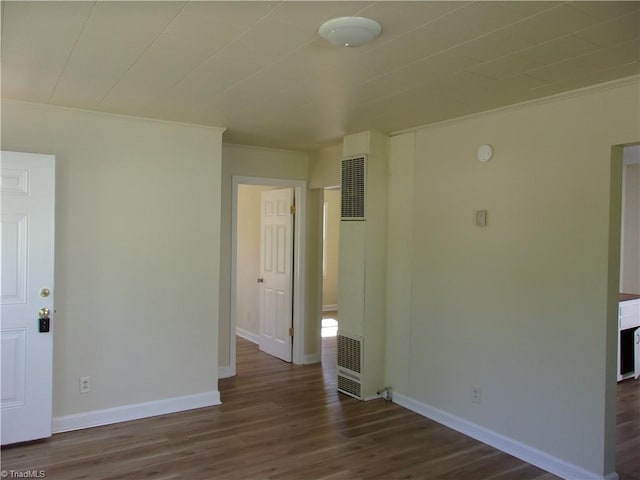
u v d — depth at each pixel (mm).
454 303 3771
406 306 4219
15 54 2506
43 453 3240
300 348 5574
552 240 3107
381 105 3377
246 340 6699
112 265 3777
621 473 3047
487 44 2281
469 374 3648
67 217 3598
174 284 4043
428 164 4016
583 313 2949
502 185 3416
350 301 4488
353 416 4004
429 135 4008
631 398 4414
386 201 4406
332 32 2102
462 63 2533
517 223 3312
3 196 3254
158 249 3967
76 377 3652
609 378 2879
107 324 3768
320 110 3543
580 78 2746
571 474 2996
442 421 3852
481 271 3559
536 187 3199
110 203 3762
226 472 3037
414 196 4145
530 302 3232
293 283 5660
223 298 5066
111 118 3742
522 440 3279
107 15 2041
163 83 2963
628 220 5559
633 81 2703
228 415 4004
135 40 2311
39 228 3369
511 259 3352
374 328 4391
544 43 2260
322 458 3248
